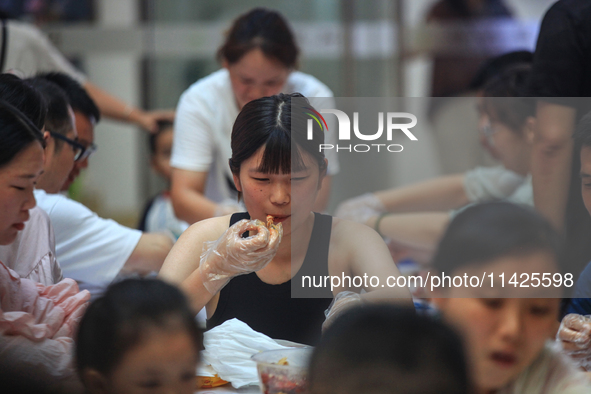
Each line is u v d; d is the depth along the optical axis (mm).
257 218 3156
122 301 2031
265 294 3289
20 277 3188
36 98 3459
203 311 3596
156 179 9742
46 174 4090
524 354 2389
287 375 2363
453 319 1931
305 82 5500
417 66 9344
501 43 9133
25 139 2783
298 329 3289
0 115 2756
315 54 9242
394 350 1565
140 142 9641
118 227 4355
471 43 9156
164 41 9117
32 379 2287
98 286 4234
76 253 4168
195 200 5414
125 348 1961
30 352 2520
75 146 4180
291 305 3293
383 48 9289
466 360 1625
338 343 1622
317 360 1662
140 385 1989
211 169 5742
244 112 3080
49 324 2893
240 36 4980
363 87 9367
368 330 1617
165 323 1996
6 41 5672
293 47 5105
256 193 3064
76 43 8953
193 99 5590
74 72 6758
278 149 2971
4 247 3414
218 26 9188
